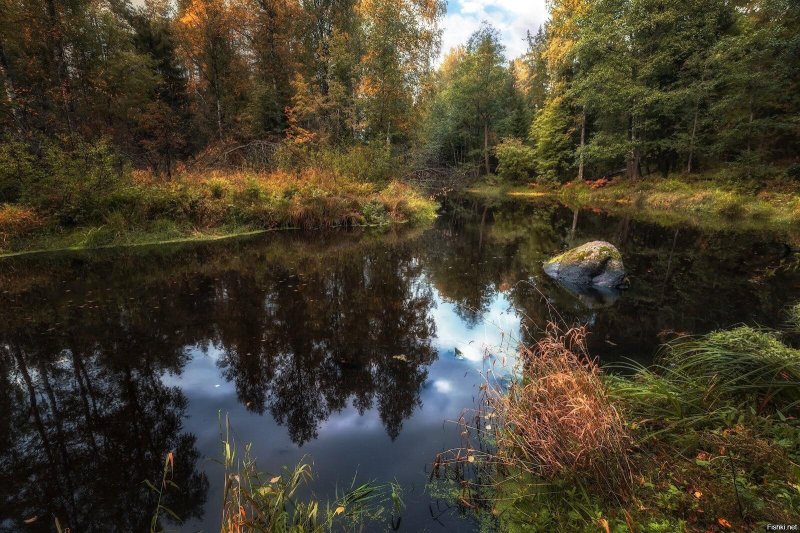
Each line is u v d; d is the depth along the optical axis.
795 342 4.45
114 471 2.72
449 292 6.91
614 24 20.91
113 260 8.84
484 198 27.20
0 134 11.95
